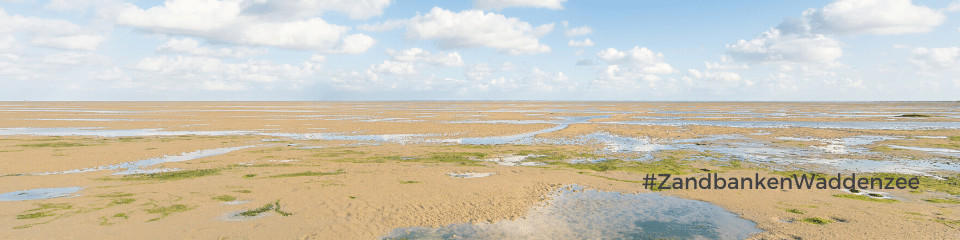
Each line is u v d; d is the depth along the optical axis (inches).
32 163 677.9
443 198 476.4
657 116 2110.0
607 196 492.7
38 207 428.1
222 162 704.4
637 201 472.4
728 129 1312.7
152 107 3479.3
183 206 438.9
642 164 701.3
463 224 394.9
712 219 409.7
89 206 433.7
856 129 1298.0
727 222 400.8
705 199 478.0
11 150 807.7
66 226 373.1
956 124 1513.3
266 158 750.5
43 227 369.4
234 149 874.1
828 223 390.0
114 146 884.6
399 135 1160.2
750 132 1219.2
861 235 357.4
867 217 404.2
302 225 387.2
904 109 3174.2
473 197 481.1
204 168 649.0
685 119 1861.5
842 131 1233.4
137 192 493.0
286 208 436.5
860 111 2753.4
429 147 903.7
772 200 469.1
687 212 431.8
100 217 399.2
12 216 398.6
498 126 1441.9
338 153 813.9
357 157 768.3
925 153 800.3
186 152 823.7
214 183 541.6
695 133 1197.1
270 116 2032.5
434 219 406.9
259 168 648.4
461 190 511.2
